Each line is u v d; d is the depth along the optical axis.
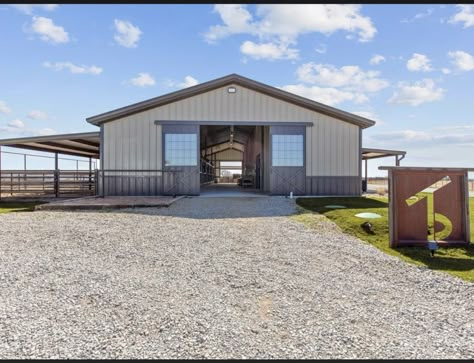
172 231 5.52
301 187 11.57
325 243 4.88
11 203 10.69
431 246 4.31
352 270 3.68
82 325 2.31
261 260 4.01
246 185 20.06
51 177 12.53
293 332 2.25
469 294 3.02
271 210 7.95
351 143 11.72
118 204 8.09
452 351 2.02
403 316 2.54
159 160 11.26
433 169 4.79
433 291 3.09
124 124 11.22
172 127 11.30
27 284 3.12
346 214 6.81
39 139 11.57
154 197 10.68
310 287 3.15
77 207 7.91
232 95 11.43
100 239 4.92
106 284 3.14
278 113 11.53
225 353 1.98
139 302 2.74
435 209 4.74
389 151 13.32
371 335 2.22
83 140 12.83
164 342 2.10
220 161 34.19
